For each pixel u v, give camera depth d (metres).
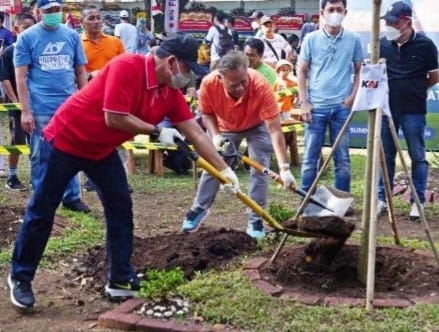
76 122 5.12
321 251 5.90
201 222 7.14
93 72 8.98
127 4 35.22
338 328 4.80
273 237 6.69
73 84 8.03
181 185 10.14
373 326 4.81
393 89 7.92
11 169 9.63
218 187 6.98
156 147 9.70
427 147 12.12
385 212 8.23
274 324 4.90
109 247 5.52
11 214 7.59
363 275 5.65
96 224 7.63
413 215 8.02
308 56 8.20
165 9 21.66
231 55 6.46
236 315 5.01
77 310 5.45
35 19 10.28
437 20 11.41
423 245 6.62
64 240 6.89
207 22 26.61
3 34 14.00
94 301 5.61
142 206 8.88
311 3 33.75
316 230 5.70
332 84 8.09
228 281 5.57
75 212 8.12
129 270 5.55
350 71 8.16
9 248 6.78
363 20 11.72
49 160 5.21
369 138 5.50
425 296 5.38
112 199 5.41
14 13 17.30
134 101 5.04
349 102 8.08
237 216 8.30
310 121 8.16
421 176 7.99
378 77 5.34
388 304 5.16
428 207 8.62
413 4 11.43
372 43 5.38
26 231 5.32
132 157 10.95
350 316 4.98
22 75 7.80
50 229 5.38
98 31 9.08
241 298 5.25
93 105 5.07
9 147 9.19
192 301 5.26
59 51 7.88
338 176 8.21
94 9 9.03
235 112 6.75
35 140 7.94
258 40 9.08
